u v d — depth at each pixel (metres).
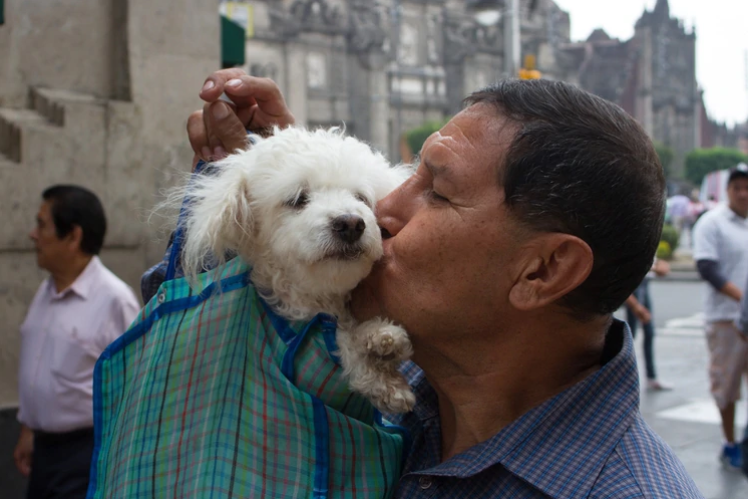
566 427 1.25
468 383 1.37
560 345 1.33
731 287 5.41
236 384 1.34
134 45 4.84
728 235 5.63
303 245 1.53
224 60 5.84
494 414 1.36
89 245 3.47
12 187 4.36
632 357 1.33
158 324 1.44
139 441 1.34
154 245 4.89
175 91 4.99
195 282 1.47
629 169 1.22
